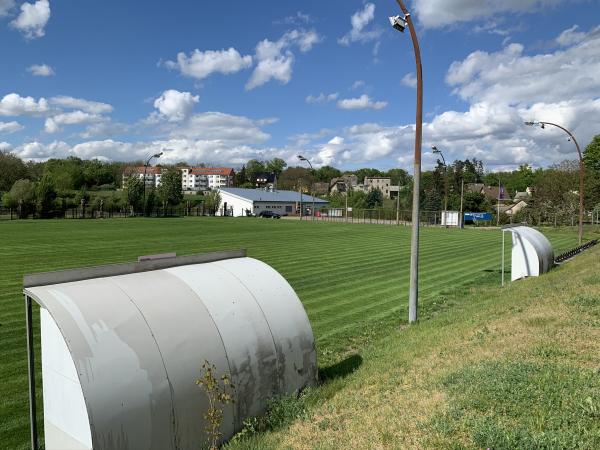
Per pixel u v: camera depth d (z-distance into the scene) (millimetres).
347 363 9023
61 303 5121
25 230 36594
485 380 6324
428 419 5516
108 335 5090
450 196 87062
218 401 5676
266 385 6414
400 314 13789
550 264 20469
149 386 5109
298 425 6039
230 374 5891
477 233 47562
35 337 10688
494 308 11773
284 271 20953
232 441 5703
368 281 18984
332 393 7188
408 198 89938
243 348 6152
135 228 41812
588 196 63656
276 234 40312
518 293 13992
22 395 7875
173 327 5625
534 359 7086
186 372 5445
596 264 19000
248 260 7918
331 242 34438
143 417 5016
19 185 54031
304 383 7102
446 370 7234
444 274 21234
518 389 5891
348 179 188375
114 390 4855
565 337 8086
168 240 32312
